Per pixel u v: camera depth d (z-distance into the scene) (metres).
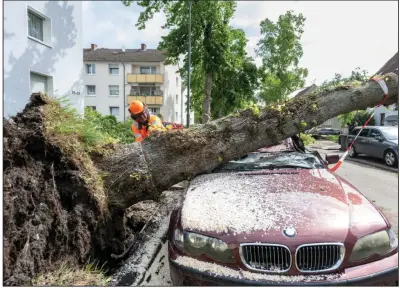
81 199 3.13
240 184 3.23
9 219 2.56
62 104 3.65
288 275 2.33
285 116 3.95
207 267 2.46
